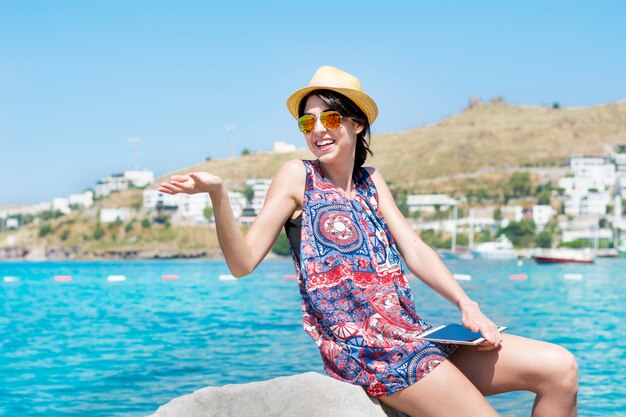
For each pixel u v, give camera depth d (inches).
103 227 7342.5
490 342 110.7
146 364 377.4
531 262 3243.1
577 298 910.4
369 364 113.4
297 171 124.3
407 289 125.0
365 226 123.3
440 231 6397.6
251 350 427.5
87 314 700.7
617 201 5600.4
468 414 108.4
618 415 252.7
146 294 1032.8
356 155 133.0
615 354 406.0
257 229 120.8
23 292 1115.9
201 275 1852.9
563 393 110.6
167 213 7421.3
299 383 114.0
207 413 112.9
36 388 313.6
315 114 123.3
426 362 110.1
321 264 118.5
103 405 278.7
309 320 122.1
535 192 7623.0
